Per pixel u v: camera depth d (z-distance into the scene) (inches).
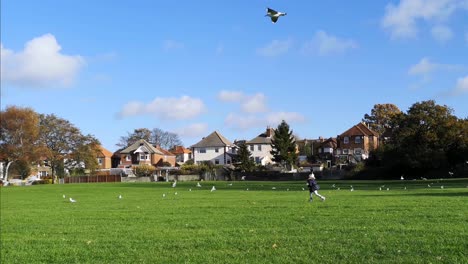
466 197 1252.5
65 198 1815.9
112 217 967.0
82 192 2298.2
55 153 4857.3
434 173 3550.7
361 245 557.0
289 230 695.1
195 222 831.7
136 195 1881.2
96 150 5103.3
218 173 4498.0
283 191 1911.9
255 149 5836.6
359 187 2133.4
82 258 549.0
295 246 568.1
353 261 484.4
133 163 6063.0
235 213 968.3
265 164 5556.1
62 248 612.7
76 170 5206.7
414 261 472.1
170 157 6569.9
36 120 4589.1
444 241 558.9
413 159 3531.0
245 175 4387.3
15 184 4402.1
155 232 721.0
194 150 5969.5
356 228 687.1
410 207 973.2
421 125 3663.9
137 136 7258.9
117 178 4717.0
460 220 740.0
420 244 547.5
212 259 517.0
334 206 1060.5
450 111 3690.9
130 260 528.7
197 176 4544.8
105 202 1482.5
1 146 4483.3
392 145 3892.7
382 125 6013.8
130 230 755.4
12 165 4965.6
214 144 5890.8
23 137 4539.9
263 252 541.6
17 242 674.8
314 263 482.9
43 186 3415.4
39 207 1352.1
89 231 761.6
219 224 792.9
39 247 627.5
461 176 3417.8
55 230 791.7
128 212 1071.0
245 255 530.9
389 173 3767.2
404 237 596.1
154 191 2222.0
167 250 577.0
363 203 1119.6
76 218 973.2
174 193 1957.4
